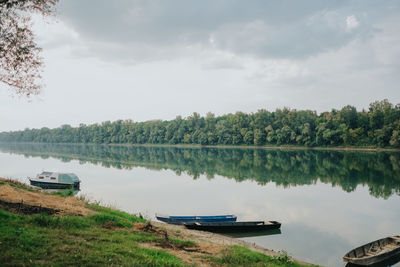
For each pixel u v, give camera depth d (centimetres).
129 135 17638
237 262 1145
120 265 865
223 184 3803
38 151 11275
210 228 1980
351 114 10756
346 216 2397
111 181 3962
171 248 1211
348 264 1531
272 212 2516
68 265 820
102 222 1391
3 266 753
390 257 1576
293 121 11900
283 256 1341
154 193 3203
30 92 1427
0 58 1335
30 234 1005
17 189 1808
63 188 3353
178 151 10950
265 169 5294
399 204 2784
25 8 1361
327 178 4275
